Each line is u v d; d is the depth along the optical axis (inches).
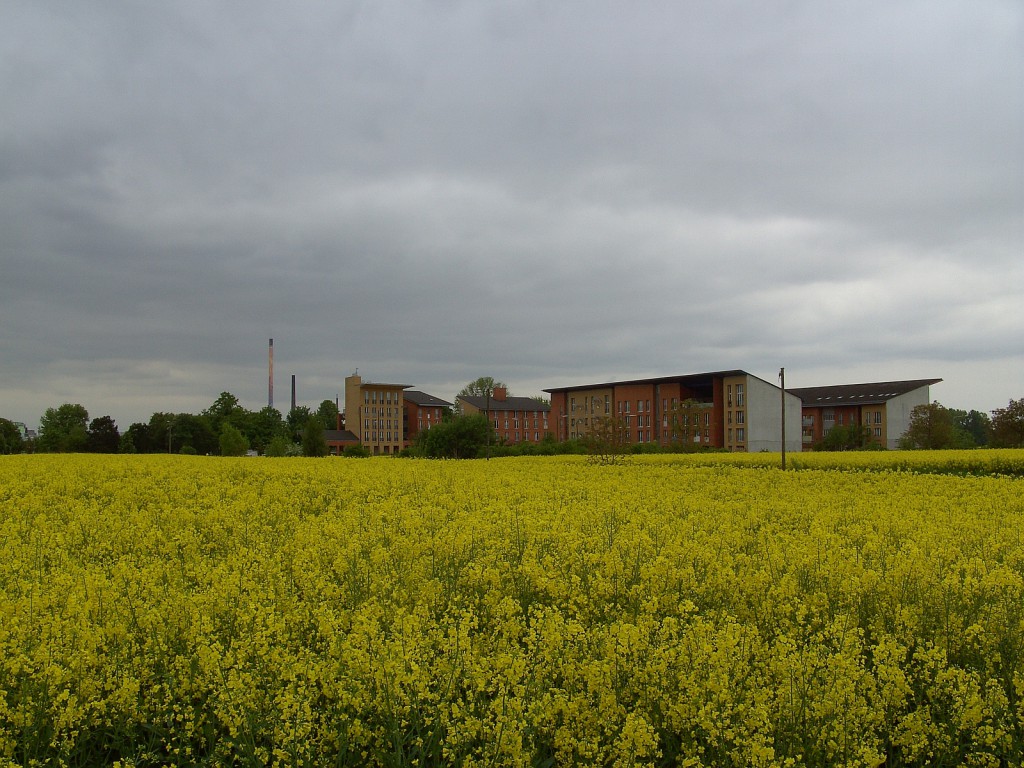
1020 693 237.9
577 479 1110.4
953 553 444.8
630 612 333.7
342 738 213.2
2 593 303.4
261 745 223.0
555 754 218.2
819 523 563.5
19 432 4097.0
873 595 351.9
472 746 221.6
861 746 213.9
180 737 226.8
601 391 4050.2
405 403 5541.3
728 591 360.2
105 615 295.7
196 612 284.0
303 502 762.2
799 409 3659.0
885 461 1512.1
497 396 5556.1
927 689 253.6
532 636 262.2
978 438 6205.7
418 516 552.4
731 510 692.7
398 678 221.9
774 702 230.1
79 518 557.9
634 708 230.4
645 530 504.1
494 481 989.2
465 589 368.5
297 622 296.8
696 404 3444.9
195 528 557.0
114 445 3882.9
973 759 225.8
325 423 6092.5
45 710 221.0
